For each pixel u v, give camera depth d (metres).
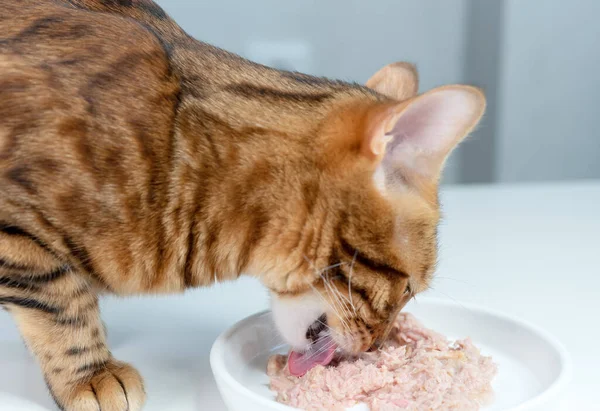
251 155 0.41
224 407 0.44
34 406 0.43
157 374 0.47
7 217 0.40
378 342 0.44
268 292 0.46
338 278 0.42
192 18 0.95
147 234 0.41
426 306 0.49
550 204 0.85
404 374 0.42
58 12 0.42
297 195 0.41
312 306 0.43
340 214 0.41
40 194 0.39
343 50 1.00
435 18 1.01
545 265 0.64
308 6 0.98
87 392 0.42
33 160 0.39
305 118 0.41
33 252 0.40
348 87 0.44
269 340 0.47
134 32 0.42
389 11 1.00
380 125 0.39
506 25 1.00
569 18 1.00
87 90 0.40
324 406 0.41
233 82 0.43
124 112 0.40
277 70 0.45
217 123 0.41
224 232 0.42
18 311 0.41
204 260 0.42
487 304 0.56
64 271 0.41
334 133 0.41
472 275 0.61
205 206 0.41
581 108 1.04
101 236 0.40
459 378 0.42
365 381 0.41
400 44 1.01
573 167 1.05
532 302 0.56
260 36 0.98
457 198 0.88
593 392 0.44
